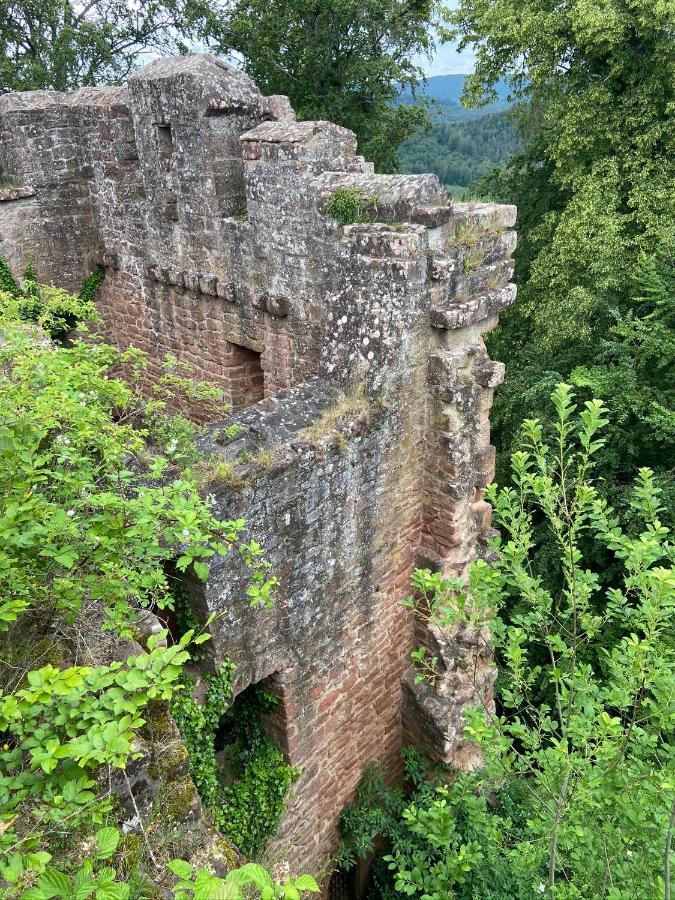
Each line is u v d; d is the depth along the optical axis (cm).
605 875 462
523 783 538
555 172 1503
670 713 433
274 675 709
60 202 1205
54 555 363
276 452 637
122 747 286
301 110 2325
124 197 1123
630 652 422
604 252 1314
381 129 2334
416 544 833
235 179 934
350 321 711
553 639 494
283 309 882
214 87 873
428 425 768
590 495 461
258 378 1098
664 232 1270
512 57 1602
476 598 505
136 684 308
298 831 793
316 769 795
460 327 709
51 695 302
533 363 1522
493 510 882
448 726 827
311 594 704
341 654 773
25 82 2192
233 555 605
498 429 1628
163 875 349
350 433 675
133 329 1240
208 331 1055
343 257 702
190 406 1166
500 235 752
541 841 500
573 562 480
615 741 476
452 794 649
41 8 2255
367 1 2103
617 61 1348
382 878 844
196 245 998
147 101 954
